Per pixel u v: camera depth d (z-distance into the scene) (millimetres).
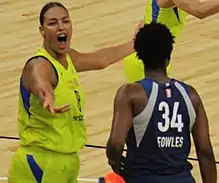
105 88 21469
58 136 11453
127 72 15414
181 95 9930
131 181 9852
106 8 29188
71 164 11695
